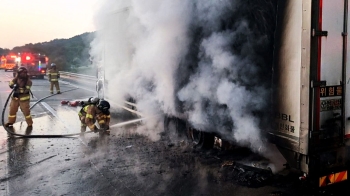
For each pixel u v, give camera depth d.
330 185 4.30
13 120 8.66
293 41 4.21
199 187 4.57
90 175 5.12
